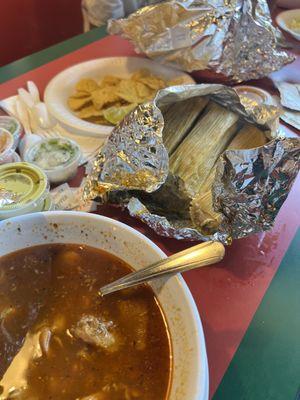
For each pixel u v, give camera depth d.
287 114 0.46
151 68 0.53
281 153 0.28
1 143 0.36
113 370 0.23
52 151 0.38
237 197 0.30
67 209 0.34
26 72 0.53
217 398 0.24
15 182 0.31
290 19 0.65
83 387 0.22
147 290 0.26
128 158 0.32
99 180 0.32
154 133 0.31
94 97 0.48
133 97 0.48
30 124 0.44
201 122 0.38
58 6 0.89
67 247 0.28
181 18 0.47
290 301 0.29
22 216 0.27
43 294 0.26
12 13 0.83
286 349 0.27
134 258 0.26
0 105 0.45
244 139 0.37
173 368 0.22
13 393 0.22
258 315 0.28
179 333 0.23
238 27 0.48
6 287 0.26
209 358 0.26
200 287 0.30
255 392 0.25
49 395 0.22
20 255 0.27
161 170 0.31
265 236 0.33
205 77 0.51
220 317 0.28
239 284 0.30
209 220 0.31
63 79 0.50
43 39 0.91
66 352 0.24
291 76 0.53
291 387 0.25
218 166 0.29
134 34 0.49
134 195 0.34
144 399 0.22
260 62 0.50
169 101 0.36
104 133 0.42
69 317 0.25
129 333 0.24
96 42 0.59
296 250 0.32
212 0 0.47
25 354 0.24
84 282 0.26
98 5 0.69
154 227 0.30
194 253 0.25
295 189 0.37
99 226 0.27
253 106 0.36
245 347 0.26
